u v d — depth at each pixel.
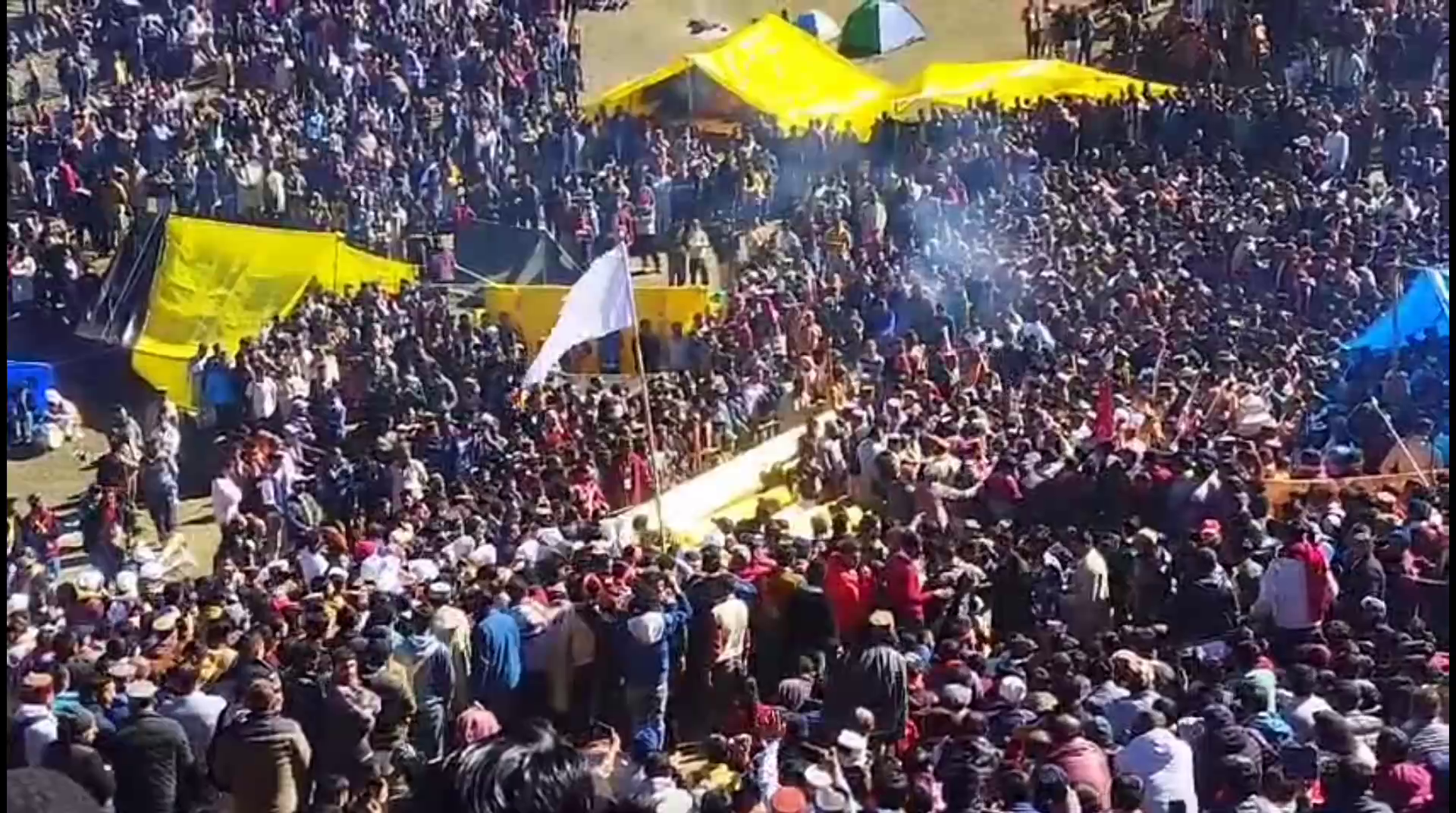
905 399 31.09
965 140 46.75
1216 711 15.27
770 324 36.91
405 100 52.22
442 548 24.38
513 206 44.88
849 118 48.34
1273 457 27.41
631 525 27.03
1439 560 20.95
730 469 30.78
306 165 46.09
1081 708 16.28
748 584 20.14
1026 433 28.45
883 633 17.66
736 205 46.12
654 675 18.95
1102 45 58.72
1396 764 14.23
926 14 64.06
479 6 58.31
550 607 19.58
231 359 35.75
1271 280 37.28
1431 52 51.16
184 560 30.62
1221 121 46.88
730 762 17.12
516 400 33.19
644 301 38.00
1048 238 40.28
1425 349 30.42
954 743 15.23
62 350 38.62
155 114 47.84
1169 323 34.41
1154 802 14.55
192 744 16.56
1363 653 17.77
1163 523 24.41
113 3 54.72
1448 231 38.81
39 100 51.62
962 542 22.70
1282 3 53.50
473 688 18.84
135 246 38.97
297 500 29.27
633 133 48.81
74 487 33.78
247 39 54.34
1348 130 45.78
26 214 42.78
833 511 27.95
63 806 8.21
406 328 35.91
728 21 63.88
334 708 16.55
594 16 63.97
